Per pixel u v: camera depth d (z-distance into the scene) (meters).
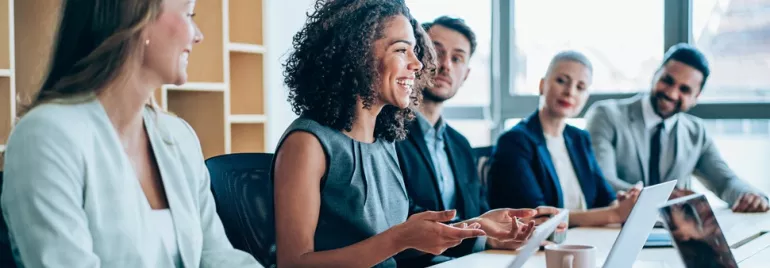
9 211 1.31
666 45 4.59
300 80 1.94
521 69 5.03
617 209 2.75
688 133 3.76
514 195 2.97
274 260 2.02
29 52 2.99
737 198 3.43
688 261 1.46
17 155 1.32
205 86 3.59
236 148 4.11
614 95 4.72
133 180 1.44
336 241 1.87
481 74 5.12
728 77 4.47
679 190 3.23
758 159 4.41
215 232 1.69
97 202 1.37
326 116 1.89
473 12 5.08
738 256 2.13
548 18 4.91
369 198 1.91
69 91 1.40
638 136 3.74
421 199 2.42
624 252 1.51
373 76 1.91
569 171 3.18
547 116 3.17
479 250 2.27
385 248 1.65
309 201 1.80
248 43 4.00
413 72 1.97
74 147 1.34
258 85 4.02
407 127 2.20
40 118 1.34
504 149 3.04
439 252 1.63
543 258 2.04
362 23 1.91
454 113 5.23
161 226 1.49
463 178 2.74
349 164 1.88
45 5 2.93
